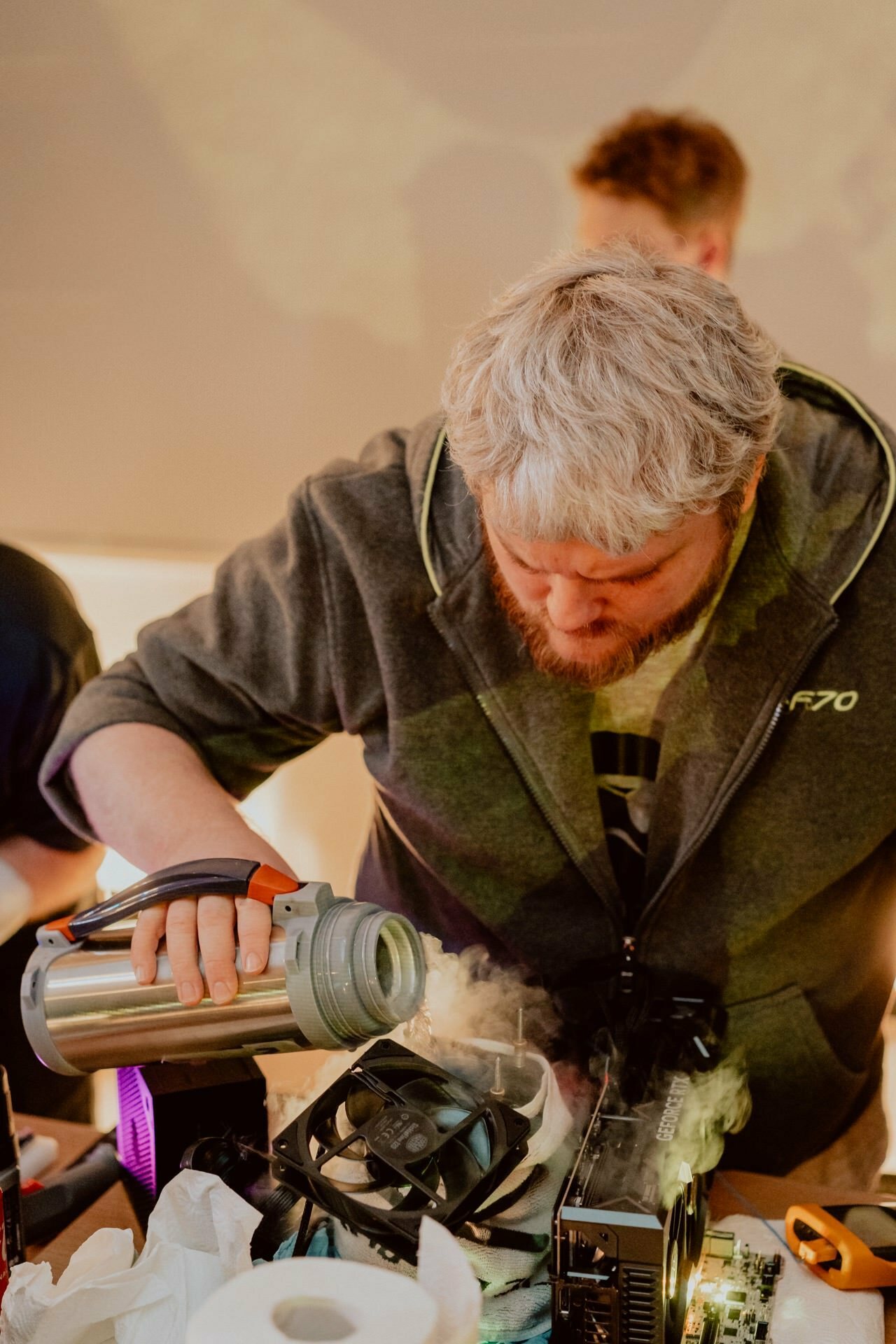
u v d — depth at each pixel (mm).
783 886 1133
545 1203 771
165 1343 702
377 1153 718
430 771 1181
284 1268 526
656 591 856
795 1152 1244
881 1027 1349
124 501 2195
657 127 1747
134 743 1188
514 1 1774
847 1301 794
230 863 822
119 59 1952
